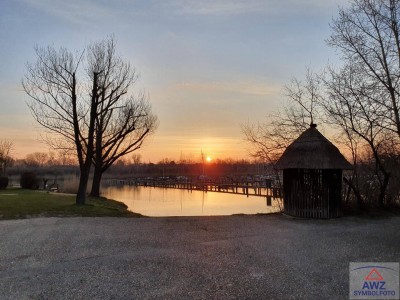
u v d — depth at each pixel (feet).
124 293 18.93
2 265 24.04
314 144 43.91
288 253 26.61
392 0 46.83
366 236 32.76
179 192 159.02
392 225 38.63
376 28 47.83
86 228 37.06
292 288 19.33
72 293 19.01
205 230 35.99
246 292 18.83
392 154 50.06
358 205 47.98
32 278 21.40
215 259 25.08
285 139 58.18
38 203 56.90
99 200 74.33
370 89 47.52
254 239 31.55
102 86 65.67
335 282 20.21
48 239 31.65
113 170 346.74
